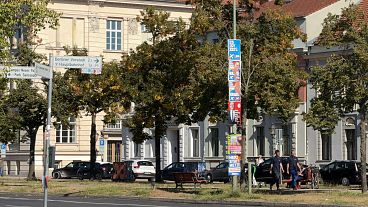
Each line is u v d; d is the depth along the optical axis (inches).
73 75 2561.5
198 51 1930.4
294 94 1899.6
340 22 1678.2
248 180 1727.4
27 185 2231.8
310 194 1643.7
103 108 2487.7
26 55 2514.8
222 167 2568.9
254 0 1875.0
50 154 1019.9
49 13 1659.7
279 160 1819.6
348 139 2613.2
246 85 1791.3
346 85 1631.4
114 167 2687.0
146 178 2733.8
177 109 2249.0
